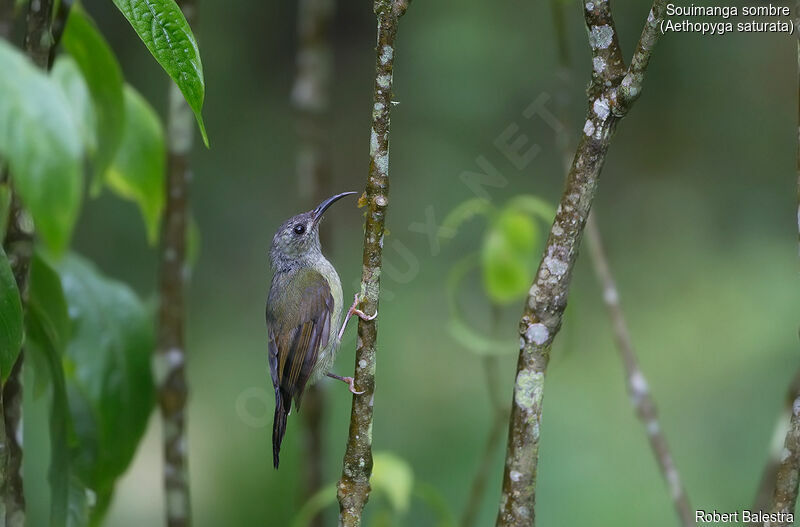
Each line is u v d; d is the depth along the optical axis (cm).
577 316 1534
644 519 1141
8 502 493
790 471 388
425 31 1777
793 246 1591
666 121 1770
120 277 1619
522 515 420
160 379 638
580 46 1688
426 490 671
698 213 1681
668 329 1468
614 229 1702
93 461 599
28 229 489
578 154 411
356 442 439
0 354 411
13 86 305
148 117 644
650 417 562
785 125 1686
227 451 1352
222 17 1972
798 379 472
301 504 834
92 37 540
